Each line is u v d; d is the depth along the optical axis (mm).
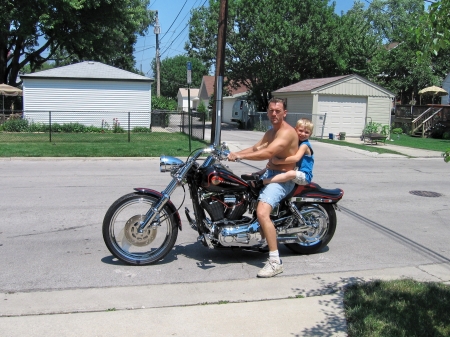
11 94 28344
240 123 34531
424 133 28109
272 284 4762
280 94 29016
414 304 4137
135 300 4293
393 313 3945
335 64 31641
